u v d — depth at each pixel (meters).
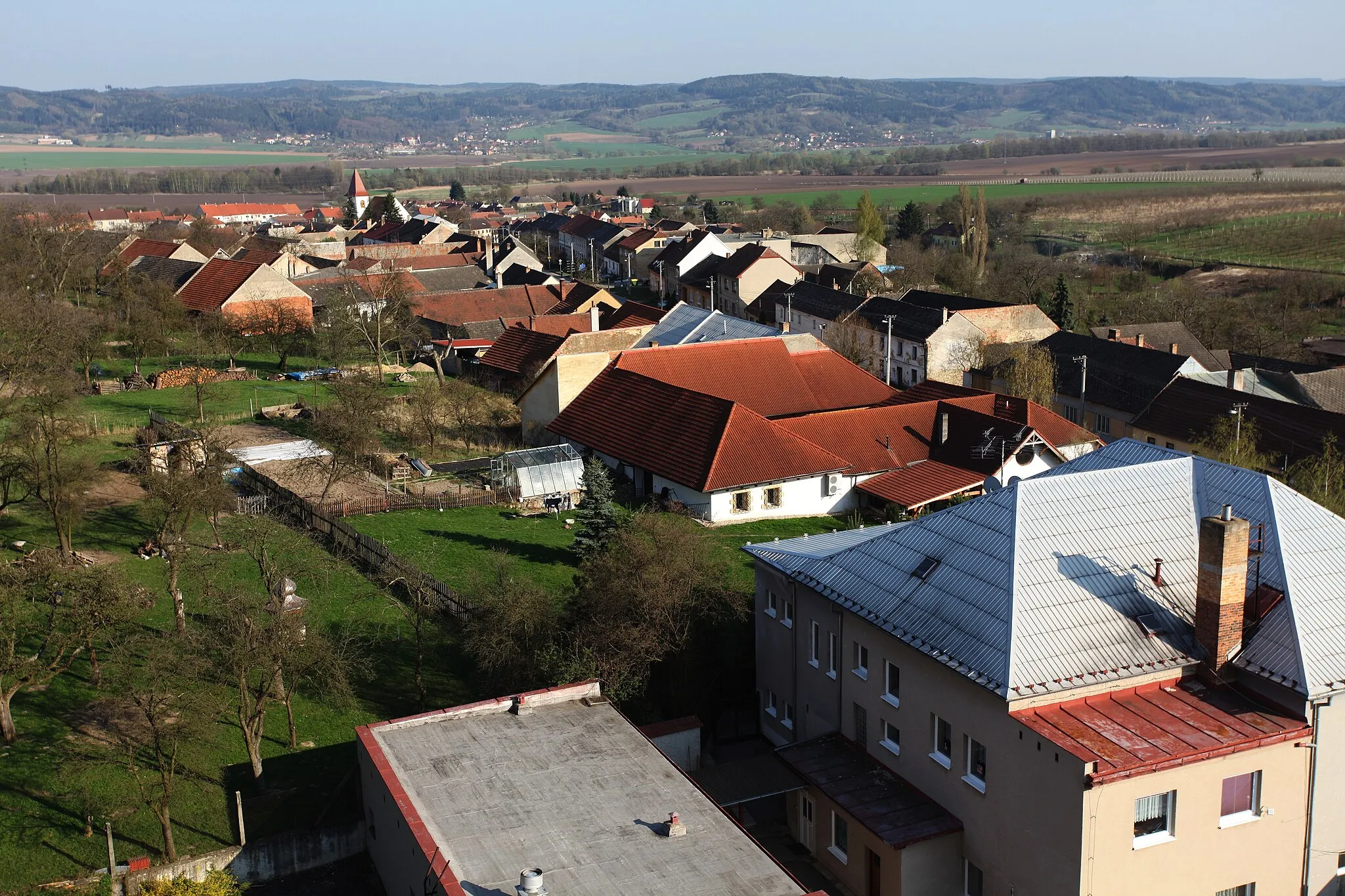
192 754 42.53
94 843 37.22
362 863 38.31
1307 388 99.19
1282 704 35.00
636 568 46.91
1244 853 34.56
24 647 47.84
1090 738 33.19
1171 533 39.84
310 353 120.12
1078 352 110.62
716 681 48.25
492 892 29.98
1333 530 38.62
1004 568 38.09
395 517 70.56
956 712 36.78
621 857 31.75
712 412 78.88
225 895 34.72
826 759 41.41
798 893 30.25
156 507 61.66
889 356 118.56
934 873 36.91
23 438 58.69
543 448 82.19
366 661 48.34
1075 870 32.56
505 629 45.81
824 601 43.31
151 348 109.06
